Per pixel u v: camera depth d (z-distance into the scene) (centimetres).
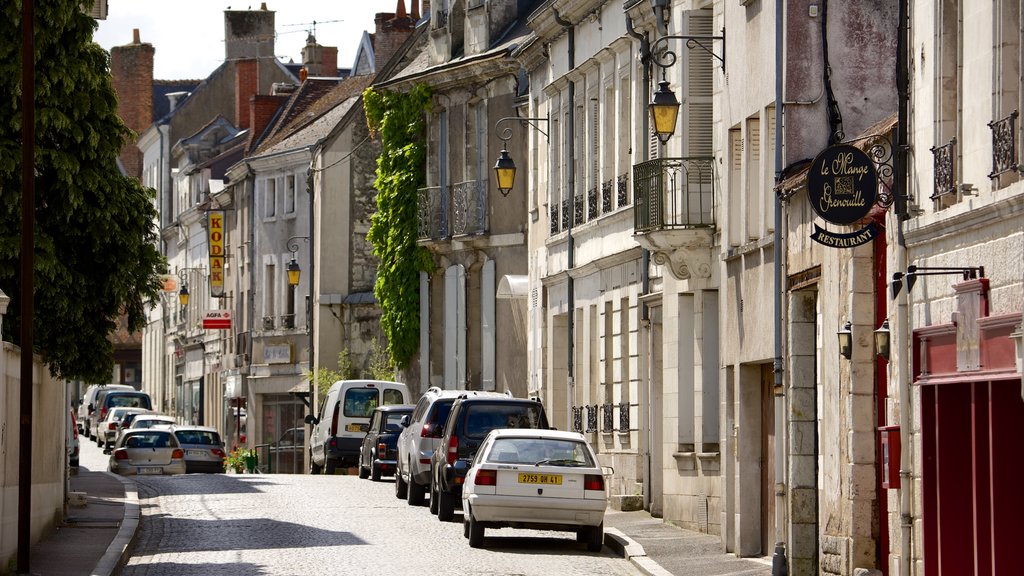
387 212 8188
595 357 5888
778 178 3500
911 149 2805
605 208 5662
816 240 2856
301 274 10694
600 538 3881
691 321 4641
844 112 3475
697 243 4494
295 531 4312
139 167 16962
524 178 7219
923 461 2680
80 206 4272
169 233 14588
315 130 10769
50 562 3419
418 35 8794
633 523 4709
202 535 4222
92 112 4316
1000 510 2420
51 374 4281
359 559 3619
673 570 3450
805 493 3391
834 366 3133
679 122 4678
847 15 3475
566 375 6369
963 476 2627
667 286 4772
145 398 13238
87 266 4359
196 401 13500
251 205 11269
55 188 4234
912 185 2792
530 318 6775
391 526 4478
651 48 4659
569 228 6097
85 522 4384
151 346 15950
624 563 3662
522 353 7150
